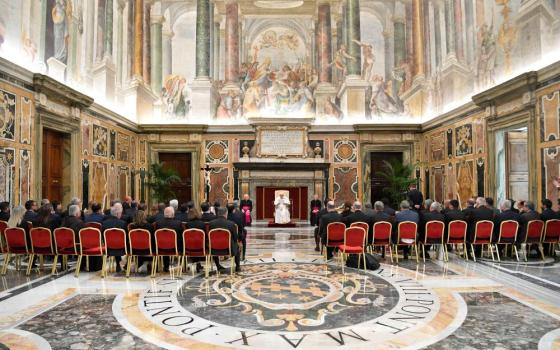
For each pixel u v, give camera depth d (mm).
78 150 12516
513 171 13117
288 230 15383
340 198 18219
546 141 10391
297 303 5793
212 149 18344
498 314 5273
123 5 16406
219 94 18641
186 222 8242
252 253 10109
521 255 9555
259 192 18328
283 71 18766
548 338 4461
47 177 11531
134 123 17031
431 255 9680
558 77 9938
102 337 4531
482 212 8742
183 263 8094
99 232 7414
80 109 12648
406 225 8492
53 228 8188
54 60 11508
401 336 4543
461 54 14781
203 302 5848
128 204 11289
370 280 7160
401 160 18578
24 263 8828
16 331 4711
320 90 18562
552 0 10359
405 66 18203
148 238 7316
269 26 18859
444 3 15812
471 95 14148
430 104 17328
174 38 18609
